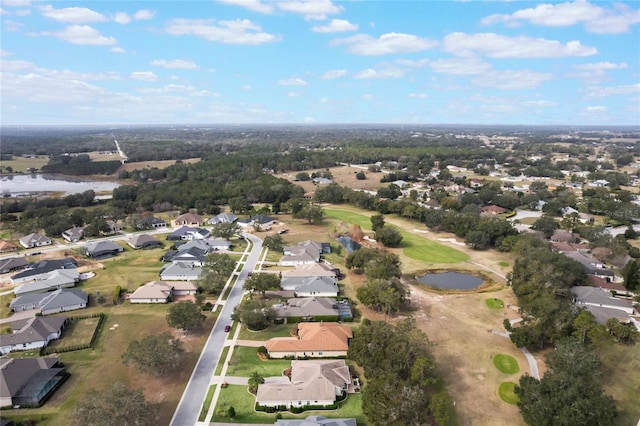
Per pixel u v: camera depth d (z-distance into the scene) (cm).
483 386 7806
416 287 12494
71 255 15488
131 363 7706
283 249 15788
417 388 6731
